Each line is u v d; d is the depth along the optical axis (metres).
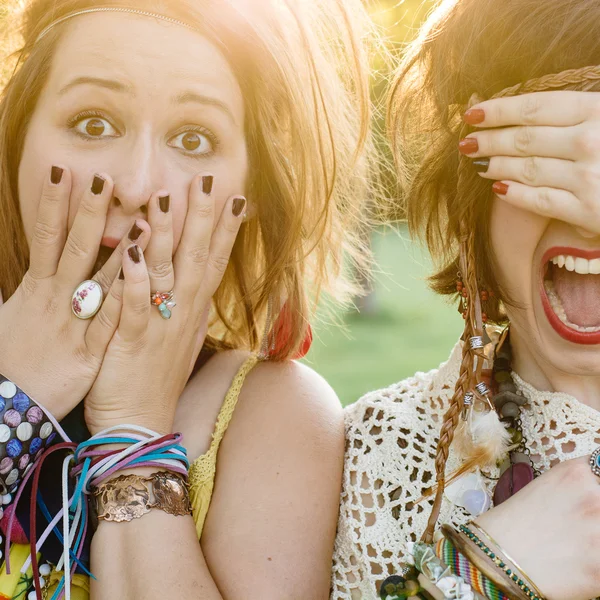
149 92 1.35
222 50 1.41
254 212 1.60
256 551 1.41
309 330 1.74
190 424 1.54
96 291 1.39
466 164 1.31
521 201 1.20
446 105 1.38
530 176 1.18
